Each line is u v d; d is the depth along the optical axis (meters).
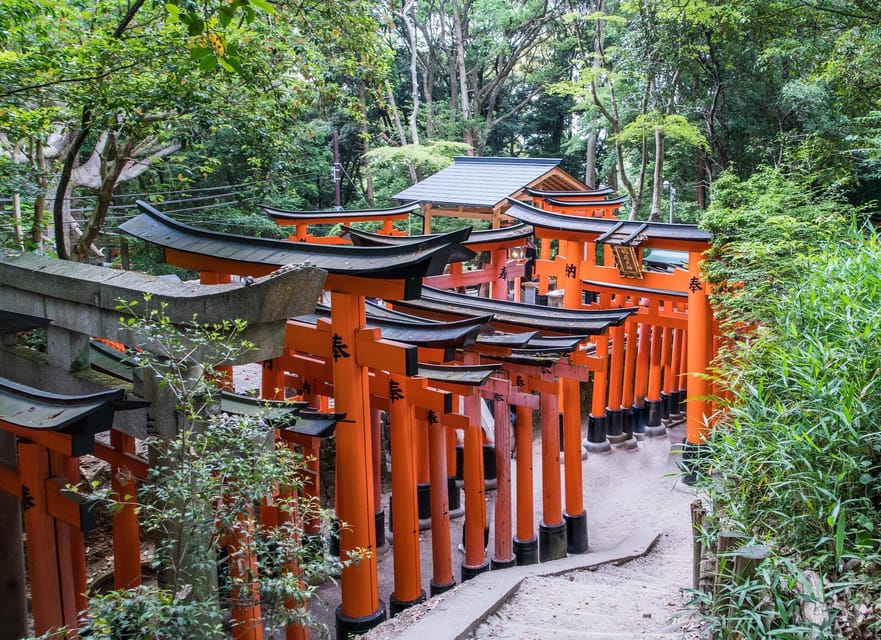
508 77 33.25
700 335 11.29
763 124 17.97
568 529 9.97
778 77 17.17
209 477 4.02
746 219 9.63
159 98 8.16
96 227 10.35
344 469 6.54
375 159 24.36
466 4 29.98
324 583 9.03
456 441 11.57
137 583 5.96
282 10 9.88
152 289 5.20
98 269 5.74
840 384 4.39
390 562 9.89
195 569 4.14
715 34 16.44
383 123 29.91
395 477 7.06
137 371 5.20
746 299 8.16
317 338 6.65
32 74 7.59
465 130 28.94
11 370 6.40
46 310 5.84
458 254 9.84
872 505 4.25
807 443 4.23
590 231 12.10
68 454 4.66
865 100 12.68
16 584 6.16
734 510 4.39
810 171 12.13
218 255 7.05
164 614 3.61
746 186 10.17
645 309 14.42
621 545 9.34
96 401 4.36
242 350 4.86
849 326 4.74
